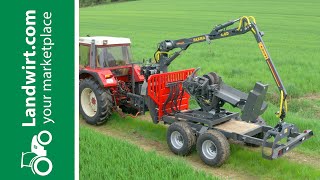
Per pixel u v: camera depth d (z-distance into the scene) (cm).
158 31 3644
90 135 878
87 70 1031
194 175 686
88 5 8212
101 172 689
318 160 813
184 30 3678
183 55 2261
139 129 1003
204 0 7694
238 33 841
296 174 735
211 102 836
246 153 826
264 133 834
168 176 686
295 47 2717
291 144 736
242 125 839
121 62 1061
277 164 777
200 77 842
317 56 2281
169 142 848
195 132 835
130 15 5478
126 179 666
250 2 6838
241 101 805
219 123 846
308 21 4359
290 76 1645
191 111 891
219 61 2067
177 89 907
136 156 750
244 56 2266
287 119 1010
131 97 1020
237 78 1587
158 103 903
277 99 1299
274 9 5625
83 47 1063
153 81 889
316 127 975
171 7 6531
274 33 3531
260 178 734
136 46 2648
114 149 792
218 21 4378
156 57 998
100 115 1017
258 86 777
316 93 1418
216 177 684
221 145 757
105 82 992
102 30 3756
